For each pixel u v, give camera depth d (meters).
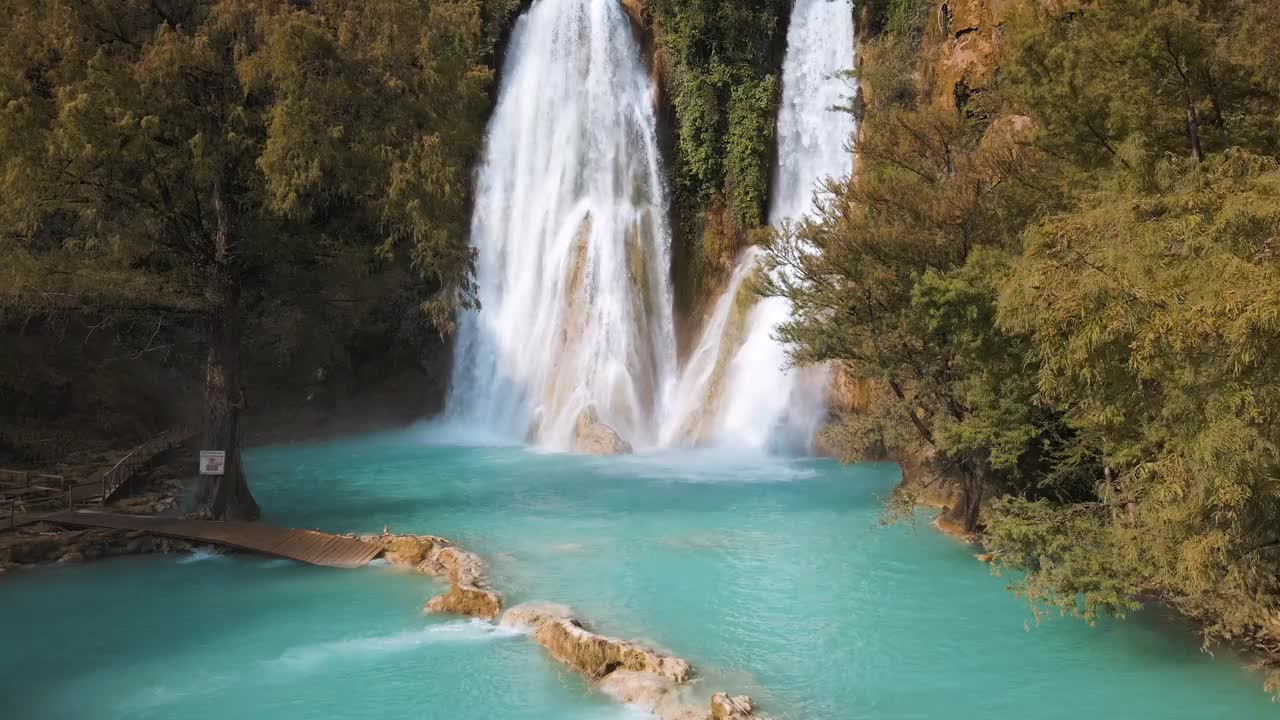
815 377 37.09
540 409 40.84
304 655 15.23
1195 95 16.55
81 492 26.02
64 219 23.73
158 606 17.64
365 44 22.06
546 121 46.12
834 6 42.56
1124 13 16.66
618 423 39.59
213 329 23.30
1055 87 17.33
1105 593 14.33
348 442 40.50
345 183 21.38
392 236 22.69
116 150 19.52
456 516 25.44
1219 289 11.15
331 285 25.08
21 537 20.88
